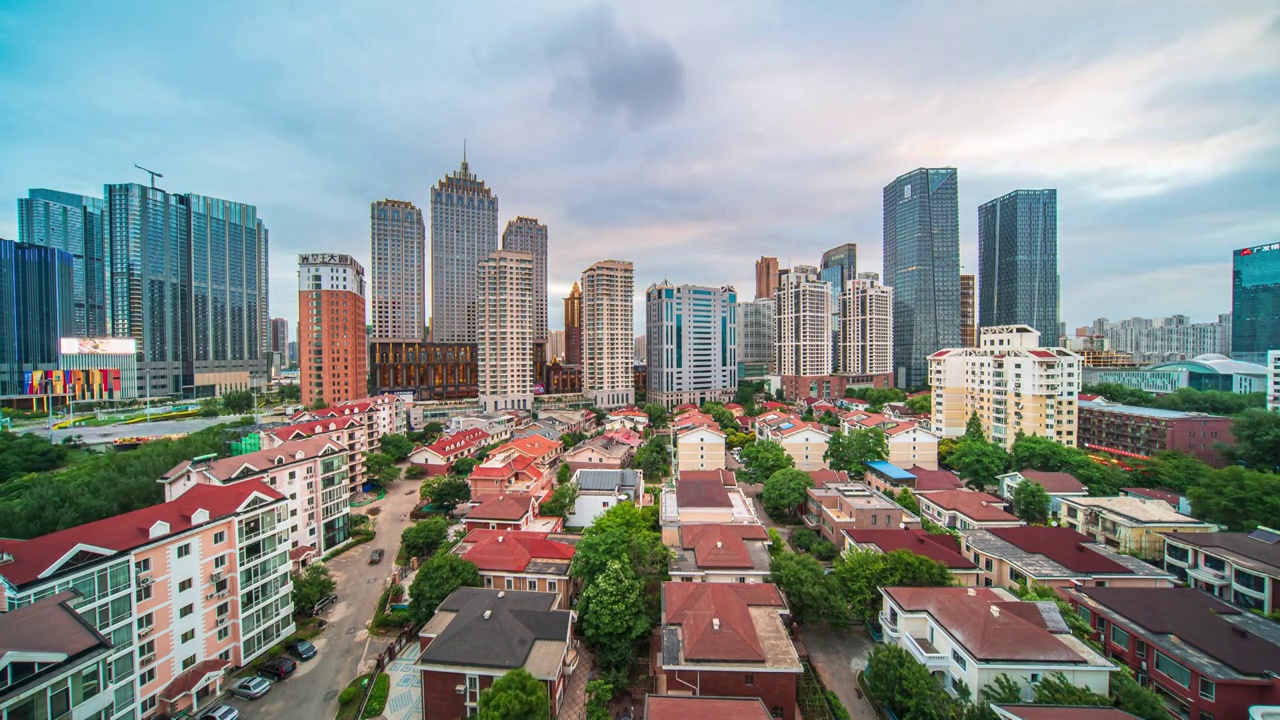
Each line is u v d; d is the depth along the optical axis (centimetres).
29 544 4472
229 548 5675
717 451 12488
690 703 3856
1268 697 4169
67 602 3988
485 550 6950
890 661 4638
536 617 5319
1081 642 4538
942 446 13512
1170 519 7312
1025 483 8856
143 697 4828
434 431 18800
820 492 9306
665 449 15575
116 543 4728
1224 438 12606
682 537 7344
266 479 7712
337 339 19150
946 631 4672
